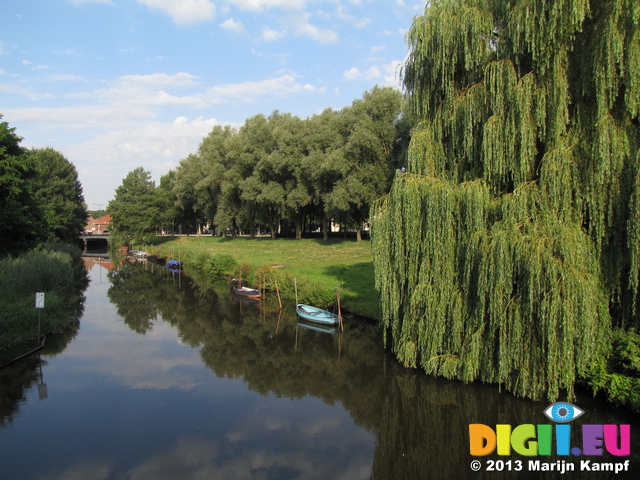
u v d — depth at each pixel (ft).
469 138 42.01
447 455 35.32
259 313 89.04
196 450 36.06
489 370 40.09
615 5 34.24
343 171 137.28
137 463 33.96
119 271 167.02
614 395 37.14
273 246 183.32
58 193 208.85
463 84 45.03
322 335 70.95
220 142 221.05
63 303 93.25
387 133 135.13
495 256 37.50
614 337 38.73
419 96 46.93
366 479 31.99
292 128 183.62
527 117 38.58
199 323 81.61
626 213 35.88
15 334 65.10
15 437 38.14
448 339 43.09
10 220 100.68
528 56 40.06
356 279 95.91
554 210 37.11
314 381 51.60
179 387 50.08
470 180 42.88
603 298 37.32
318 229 284.82
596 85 35.42
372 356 58.18
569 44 37.47
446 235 42.06
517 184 39.68
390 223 46.03
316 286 87.56
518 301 37.01
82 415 42.57
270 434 38.99
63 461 34.17
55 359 59.93
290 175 178.91
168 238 298.15
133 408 44.37
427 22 44.88
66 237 211.41
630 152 35.70
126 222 249.75
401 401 44.60
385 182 136.67
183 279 142.92
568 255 34.65
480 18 41.57
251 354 62.39
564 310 34.22
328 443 37.52
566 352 34.68
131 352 63.57
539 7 37.76
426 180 43.75
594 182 36.06
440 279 42.45
